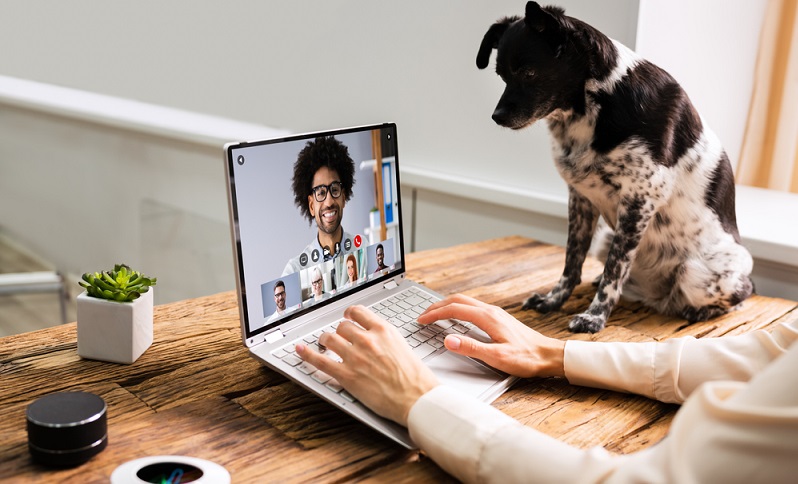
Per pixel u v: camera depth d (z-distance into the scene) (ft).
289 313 3.04
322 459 2.42
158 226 9.88
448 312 3.19
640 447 2.62
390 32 6.59
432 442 2.28
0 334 9.71
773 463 1.43
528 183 5.85
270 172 2.93
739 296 3.95
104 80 9.88
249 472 2.33
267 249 2.92
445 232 6.71
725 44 5.65
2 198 12.99
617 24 5.01
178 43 8.78
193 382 2.95
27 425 2.31
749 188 6.10
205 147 8.70
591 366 2.98
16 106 11.68
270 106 8.04
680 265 3.92
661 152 3.61
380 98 6.88
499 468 2.09
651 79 3.64
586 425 2.75
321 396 2.64
